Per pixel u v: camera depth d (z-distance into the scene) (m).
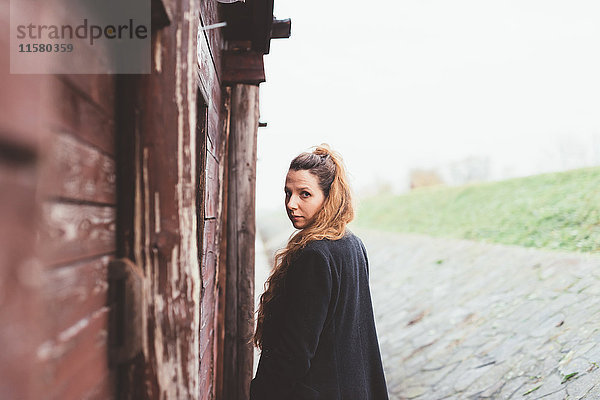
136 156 0.83
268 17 2.25
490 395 3.43
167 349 0.83
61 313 0.56
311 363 1.41
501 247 6.82
